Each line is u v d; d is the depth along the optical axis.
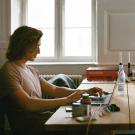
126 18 3.84
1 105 2.04
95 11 4.18
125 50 3.85
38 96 2.22
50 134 2.16
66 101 1.92
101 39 3.88
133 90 2.48
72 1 4.25
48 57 4.28
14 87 1.95
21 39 2.13
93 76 3.14
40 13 4.31
